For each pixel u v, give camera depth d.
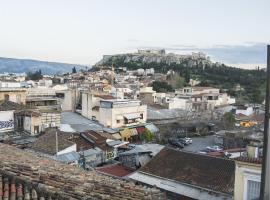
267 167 4.67
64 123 57.53
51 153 34.84
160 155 30.53
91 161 40.16
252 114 91.88
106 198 8.06
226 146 61.09
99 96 67.94
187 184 26.11
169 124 74.50
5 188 7.75
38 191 7.72
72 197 7.76
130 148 45.72
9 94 58.72
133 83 127.25
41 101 67.75
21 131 47.66
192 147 63.84
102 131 55.31
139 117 69.12
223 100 110.69
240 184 16.27
